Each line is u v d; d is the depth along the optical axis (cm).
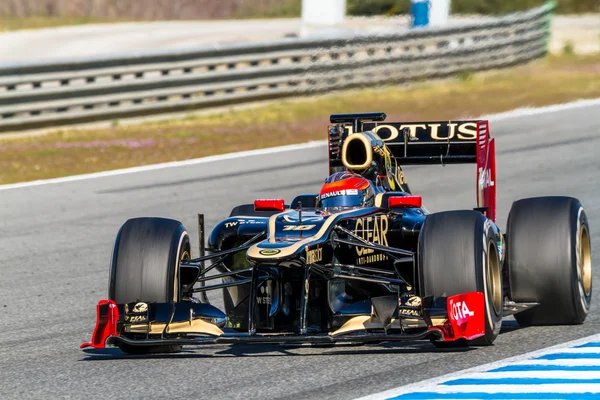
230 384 2023
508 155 5909
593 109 7625
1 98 6800
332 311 2256
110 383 2083
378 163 2634
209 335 2192
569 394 1859
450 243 2172
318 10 11794
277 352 2298
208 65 8025
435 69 9750
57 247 3931
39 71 7025
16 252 3869
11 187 5366
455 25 9994
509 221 2495
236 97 8225
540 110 7712
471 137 2934
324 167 5647
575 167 5397
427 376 2011
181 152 6369
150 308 2242
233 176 5466
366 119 2856
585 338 2322
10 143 6725
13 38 14312
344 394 1906
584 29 15575
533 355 2164
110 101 7419
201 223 2517
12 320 2836
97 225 4331
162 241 2317
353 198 2491
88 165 5972
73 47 12794
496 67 10625
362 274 2394
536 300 2438
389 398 1859
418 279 2230
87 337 2598
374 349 2275
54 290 3228
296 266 2189
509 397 1850
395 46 9350
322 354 2250
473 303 2131
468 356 2175
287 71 8562
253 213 2808
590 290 2586
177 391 1989
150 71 7638
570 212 2453
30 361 2347
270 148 6450
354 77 9031
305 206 2678
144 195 4997
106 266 3581
